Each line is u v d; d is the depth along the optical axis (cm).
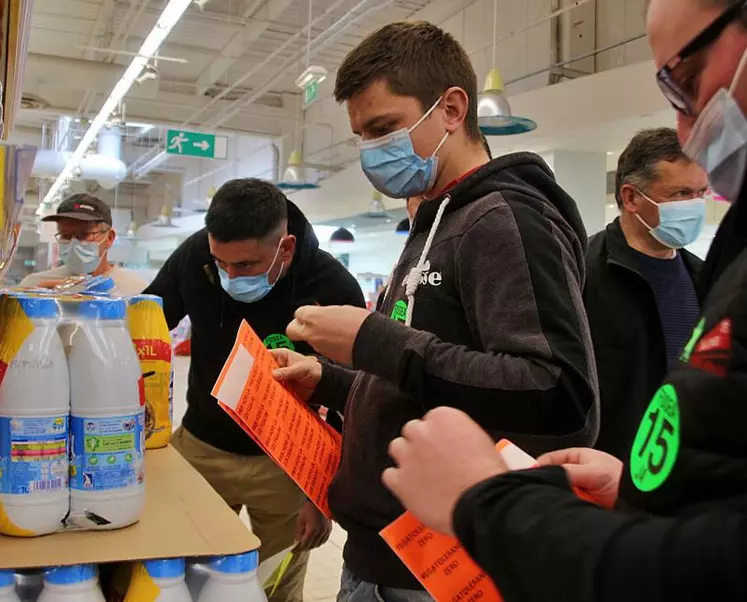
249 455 219
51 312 101
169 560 93
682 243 211
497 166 124
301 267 215
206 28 1017
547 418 103
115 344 104
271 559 147
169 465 148
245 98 1180
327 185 1223
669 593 50
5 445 98
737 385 55
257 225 194
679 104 72
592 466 89
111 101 861
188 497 123
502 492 63
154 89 1201
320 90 1315
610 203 938
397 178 132
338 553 406
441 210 125
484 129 531
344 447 132
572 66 802
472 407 106
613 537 54
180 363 1008
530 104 713
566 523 58
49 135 1585
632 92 611
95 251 342
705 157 71
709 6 66
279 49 935
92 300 105
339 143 1255
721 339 57
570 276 112
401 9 1005
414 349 109
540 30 831
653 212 210
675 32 69
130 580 94
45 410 99
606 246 220
